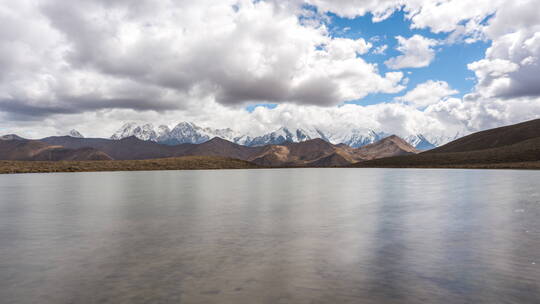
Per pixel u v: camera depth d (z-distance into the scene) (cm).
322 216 1889
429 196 2925
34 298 770
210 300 750
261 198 2889
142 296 775
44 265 1009
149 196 3084
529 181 4731
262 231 1481
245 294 784
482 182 4628
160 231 1484
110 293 794
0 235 1418
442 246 1207
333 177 7325
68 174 9681
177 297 768
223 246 1218
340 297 766
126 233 1444
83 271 952
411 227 1560
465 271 939
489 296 770
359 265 999
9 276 916
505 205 2278
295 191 3631
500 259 1047
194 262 1029
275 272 938
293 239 1325
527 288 814
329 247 1202
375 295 778
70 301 752
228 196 3061
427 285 839
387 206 2303
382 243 1256
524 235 1374
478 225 1594
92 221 1745
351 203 2497
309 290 809
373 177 6962
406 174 8250
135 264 1012
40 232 1474
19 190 3828
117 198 2898
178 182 5459
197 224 1650
